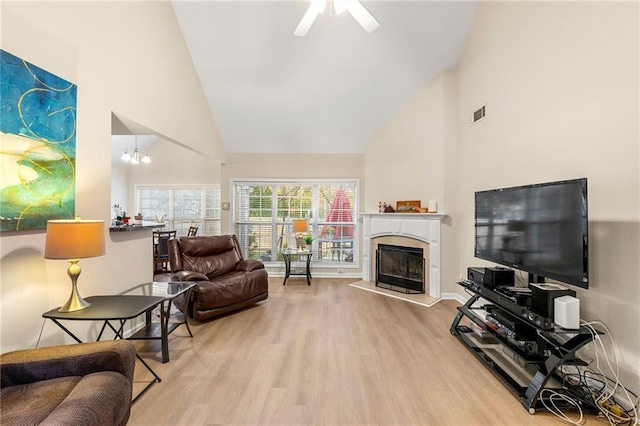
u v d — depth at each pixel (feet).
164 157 26.02
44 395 4.30
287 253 16.93
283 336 9.64
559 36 7.81
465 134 12.93
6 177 5.91
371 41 12.60
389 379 7.20
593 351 6.74
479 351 8.26
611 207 6.38
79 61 7.58
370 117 16.47
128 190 26.09
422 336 9.67
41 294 6.75
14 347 6.21
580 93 7.16
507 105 10.02
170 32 11.78
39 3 6.54
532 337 7.12
